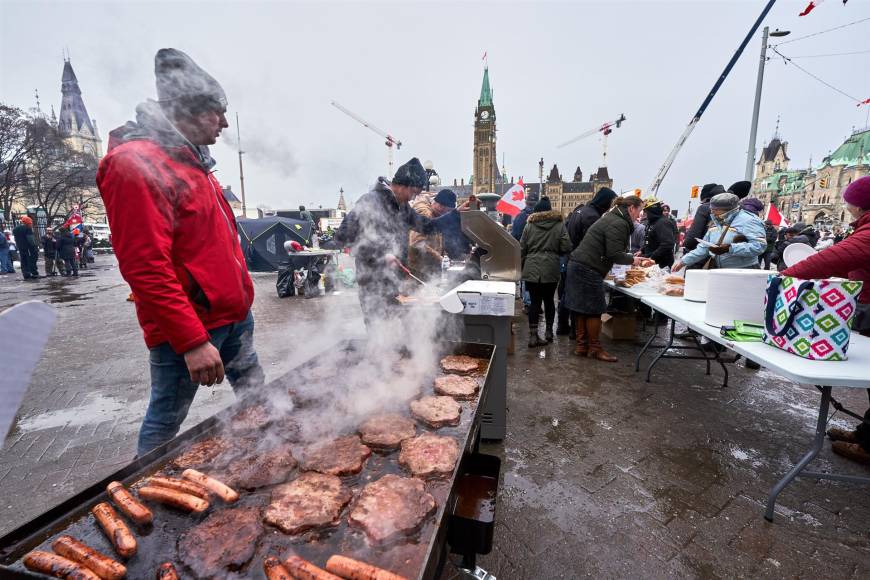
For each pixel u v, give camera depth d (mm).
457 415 1409
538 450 2459
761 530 1806
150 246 1207
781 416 2896
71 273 12438
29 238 11047
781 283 1864
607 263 3848
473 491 1183
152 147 1255
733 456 2389
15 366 481
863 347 1916
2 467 2287
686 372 3768
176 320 1255
